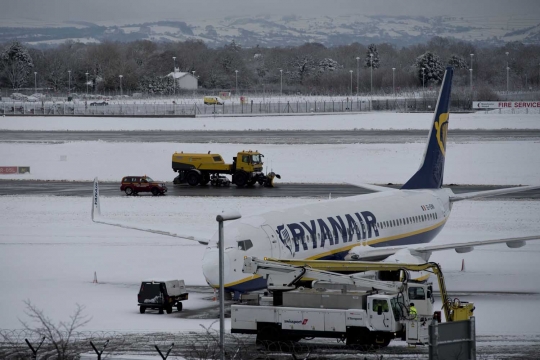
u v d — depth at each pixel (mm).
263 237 97688
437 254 145625
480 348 82625
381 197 130750
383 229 121562
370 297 82875
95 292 114812
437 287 117062
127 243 155125
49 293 114125
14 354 82250
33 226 175125
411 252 109562
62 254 144250
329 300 85125
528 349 82125
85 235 164250
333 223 110812
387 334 82938
